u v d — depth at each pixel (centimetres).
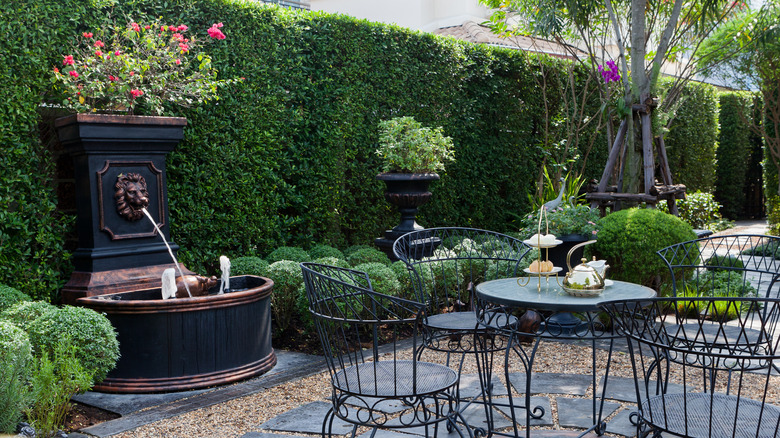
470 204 775
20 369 282
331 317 250
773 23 782
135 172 423
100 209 403
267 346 425
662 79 943
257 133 546
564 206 616
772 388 363
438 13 1285
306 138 602
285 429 308
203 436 301
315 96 595
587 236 525
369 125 652
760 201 1647
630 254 486
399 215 698
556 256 538
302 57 580
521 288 295
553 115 873
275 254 537
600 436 297
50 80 422
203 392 374
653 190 576
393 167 612
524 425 315
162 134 427
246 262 504
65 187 458
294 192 597
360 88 630
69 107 404
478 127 769
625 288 293
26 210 415
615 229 498
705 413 212
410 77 680
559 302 253
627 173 627
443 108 719
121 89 407
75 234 454
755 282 686
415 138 594
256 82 542
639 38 625
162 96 440
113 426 314
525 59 824
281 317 494
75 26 433
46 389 293
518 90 820
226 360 390
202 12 496
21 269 411
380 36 646
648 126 605
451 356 448
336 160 617
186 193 500
